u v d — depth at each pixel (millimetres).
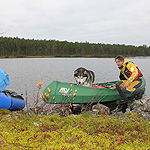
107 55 174125
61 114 7621
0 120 5086
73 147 3854
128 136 4789
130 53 179000
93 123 5633
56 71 31438
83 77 9508
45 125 5137
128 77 8891
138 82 9070
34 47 155625
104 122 5715
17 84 16672
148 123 6164
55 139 4254
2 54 139500
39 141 4051
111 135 4879
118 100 10062
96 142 4273
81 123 5602
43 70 33281
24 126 4855
